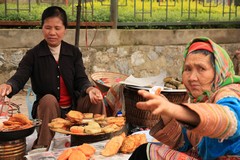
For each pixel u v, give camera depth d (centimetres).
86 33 589
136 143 283
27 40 563
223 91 166
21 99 541
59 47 342
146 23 647
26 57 338
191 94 185
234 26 709
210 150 173
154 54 639
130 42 622
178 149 196
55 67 338
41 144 309
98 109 336
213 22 692
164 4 661
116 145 277
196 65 180
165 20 661
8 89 312
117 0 623
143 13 645
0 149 278
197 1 684
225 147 167
